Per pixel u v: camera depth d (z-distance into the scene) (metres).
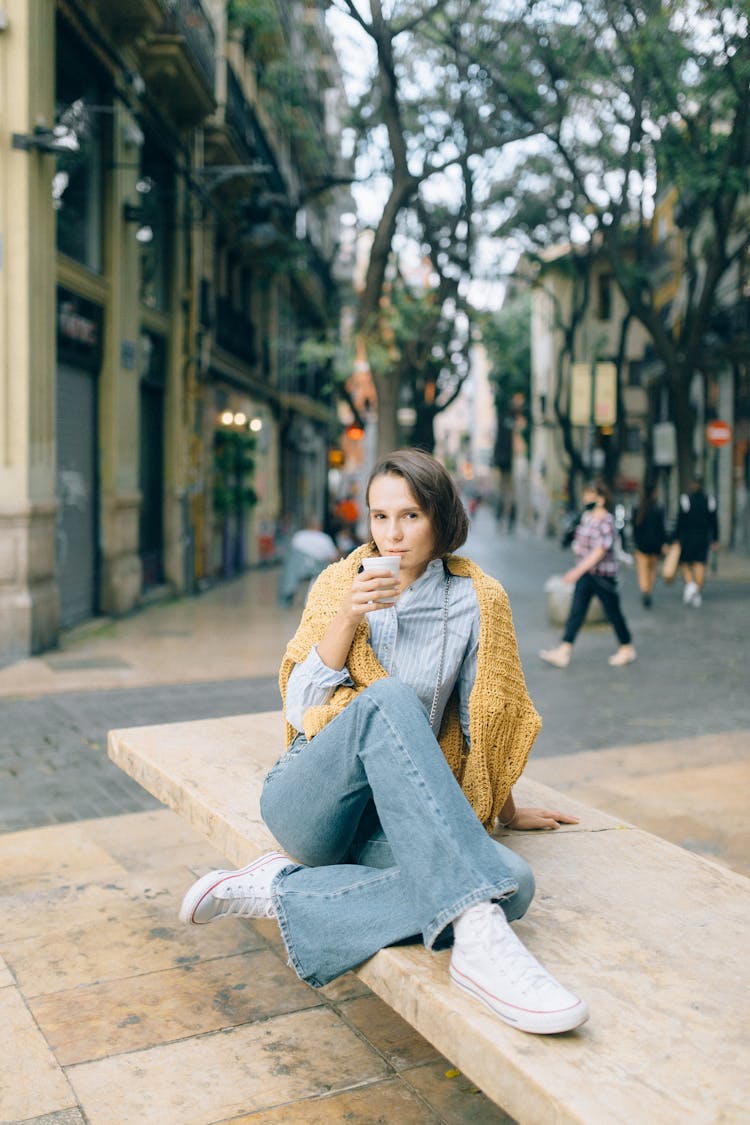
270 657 9.78
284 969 3.15
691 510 14.43
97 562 12.47
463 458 93.75
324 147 21.86
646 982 1.98
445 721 2.56
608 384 15.13
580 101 16.30
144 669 8.99
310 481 35.72
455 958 1.96
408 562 2.48
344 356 13.70
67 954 3.24
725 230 18.41
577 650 10.36
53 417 10.07
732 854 4.31
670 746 6.34
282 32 16.05
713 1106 1.60
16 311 9.32
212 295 17.66
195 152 15.88
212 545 18.59
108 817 4.84
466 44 14.29
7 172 9.25
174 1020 2.83
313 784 2.33
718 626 12.23
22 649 9.45
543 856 2.62
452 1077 2.57
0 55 9.19
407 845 2.09
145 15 11.69
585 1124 1.55
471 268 17.75
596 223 21.08
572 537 12.35
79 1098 2.44
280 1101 2.45
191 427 16.19
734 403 26.73
